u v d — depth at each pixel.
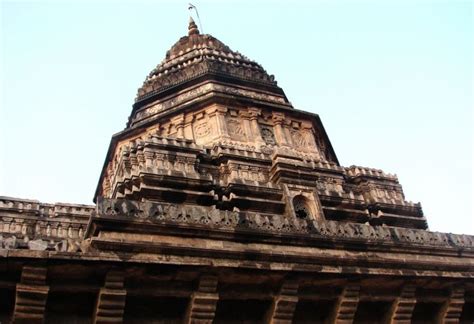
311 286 16.31
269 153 24.52
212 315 14.46
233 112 28.28
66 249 13.41
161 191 19.75
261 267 15.03
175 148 22.28
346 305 16.80
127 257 13.43
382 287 17.80
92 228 14.49
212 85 30.20
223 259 14.80
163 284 14.21
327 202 23.31
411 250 19.36
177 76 32.22
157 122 28.91
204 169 22.62
